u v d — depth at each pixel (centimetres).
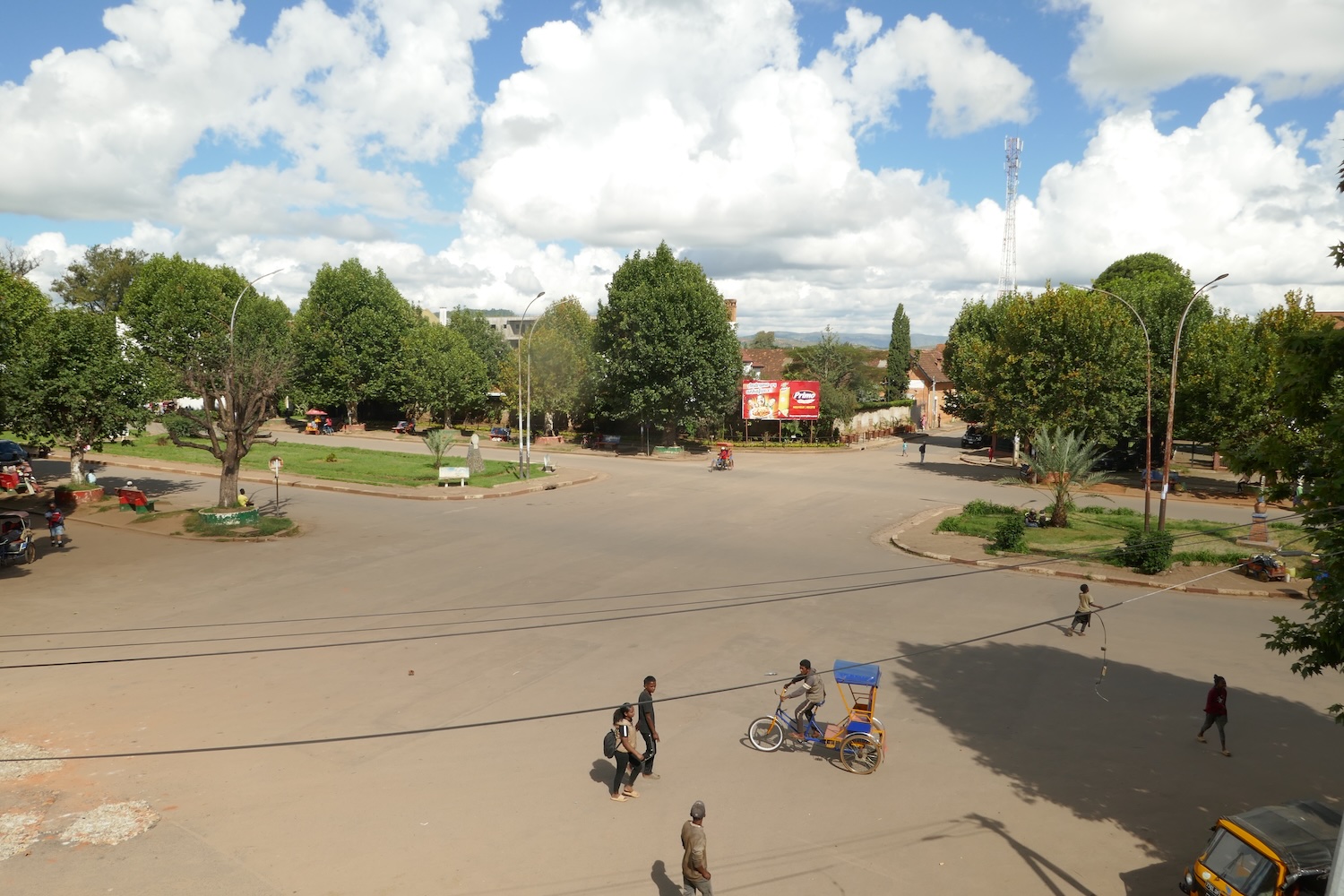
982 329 6362
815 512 3541
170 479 4141
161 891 918
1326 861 854
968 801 1153
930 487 4409
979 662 1708
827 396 6775
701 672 1606
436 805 1112
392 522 3150
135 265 10400
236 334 6203
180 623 1862
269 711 1391
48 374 3294
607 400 6144
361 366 6950
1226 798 1173
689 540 2867
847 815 1108
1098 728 1403
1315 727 1412
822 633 1859
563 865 980
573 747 1291
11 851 993
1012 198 9412
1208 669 1686
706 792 1162
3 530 2402
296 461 4950
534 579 2291
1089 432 4428
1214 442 4144
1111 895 947
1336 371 994
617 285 6166
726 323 5997
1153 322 4888
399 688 1502
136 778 1171
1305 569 2342
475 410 7681
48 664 1473
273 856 987
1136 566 2456
